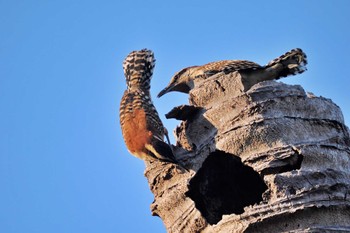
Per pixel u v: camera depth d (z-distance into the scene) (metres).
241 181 12.65
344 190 10.91
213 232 11.17
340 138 11.79
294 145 11.38
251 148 11.66
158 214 12.73
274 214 10.59
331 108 12.06
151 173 12.86
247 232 10.70
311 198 10.69
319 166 11.25
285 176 10.94
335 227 10.49
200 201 12.34
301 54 14.82
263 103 11.80
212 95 12.45
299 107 11.85
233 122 11.95
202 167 12.48
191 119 12.63
